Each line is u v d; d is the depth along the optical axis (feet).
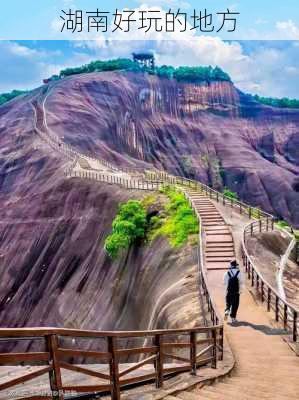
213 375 34.50
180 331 31.81
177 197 130.11
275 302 59.82
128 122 424.05
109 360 24.14
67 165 236.63
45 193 210.18
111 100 423.23
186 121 493.77
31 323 150.92
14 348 123.75
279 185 406.41
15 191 255.09
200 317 61.77
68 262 163.02
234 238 100.58
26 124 342.03
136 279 109.09
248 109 537.24
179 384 30.19
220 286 74.74
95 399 24.35
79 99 397.60
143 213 124.77
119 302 114.21
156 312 79.51
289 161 497.87
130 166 334.03
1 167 286.66
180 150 446.19
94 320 120.26
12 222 212.64
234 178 423.23
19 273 183.21
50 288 157.89
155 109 480.23
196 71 537.24
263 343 49.03
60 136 326.85
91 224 169.89
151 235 117.91
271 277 83.30
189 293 74.59
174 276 90.48
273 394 30.66
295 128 522.88
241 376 37.40
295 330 49.29
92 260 151.53
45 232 192.54
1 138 334.44
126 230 121.19
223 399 27.61
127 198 158.71
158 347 29.25
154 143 438.81
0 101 526.16
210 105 520.83
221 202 135.13
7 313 164.76
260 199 400.26
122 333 24.64
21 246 196.95
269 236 105.81
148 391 27.63
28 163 272.51
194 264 89.20
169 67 553.64
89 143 338.75
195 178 421.59
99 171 213.66
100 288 130.52
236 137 486.79
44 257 178.50
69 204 193.26
